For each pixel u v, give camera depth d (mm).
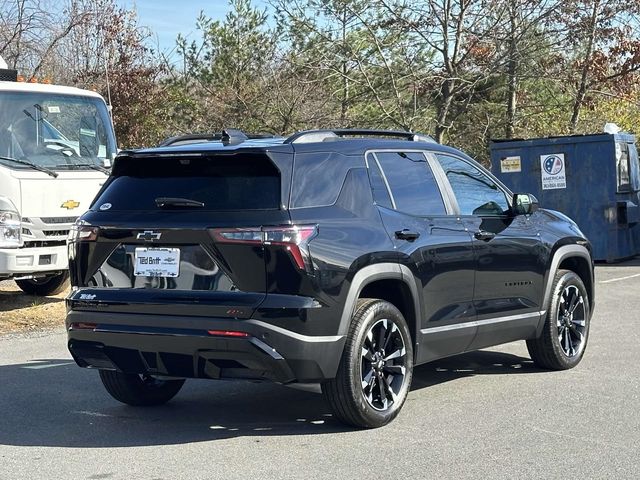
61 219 11273
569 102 25672
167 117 24672
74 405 7020
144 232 5816
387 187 6426
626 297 12516
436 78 23453
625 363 8211
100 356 6027
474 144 26250
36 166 11156
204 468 5375
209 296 5621
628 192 17234
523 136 25938
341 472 5262
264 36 24734
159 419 6586
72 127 11852
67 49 25906
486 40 23484
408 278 6262
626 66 25625
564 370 7984
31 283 13102
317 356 5648
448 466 5348
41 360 8797
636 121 28656
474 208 7148
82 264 6094
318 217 5785
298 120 24500
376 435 6020
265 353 5504
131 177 6191
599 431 6059
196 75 25078
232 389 7598
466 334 6883
